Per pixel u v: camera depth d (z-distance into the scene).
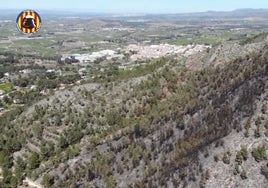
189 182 54.12
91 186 64.44
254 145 53.09
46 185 70.12
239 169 51.53
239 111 60.84
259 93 61.41
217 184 51.59
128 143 71.06
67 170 71.62
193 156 57.72
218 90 72.50
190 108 71.62
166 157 62.53
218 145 56.41
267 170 49.56
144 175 60.69
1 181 75.12
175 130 68.06
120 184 62.41
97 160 70.00
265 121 55.59
